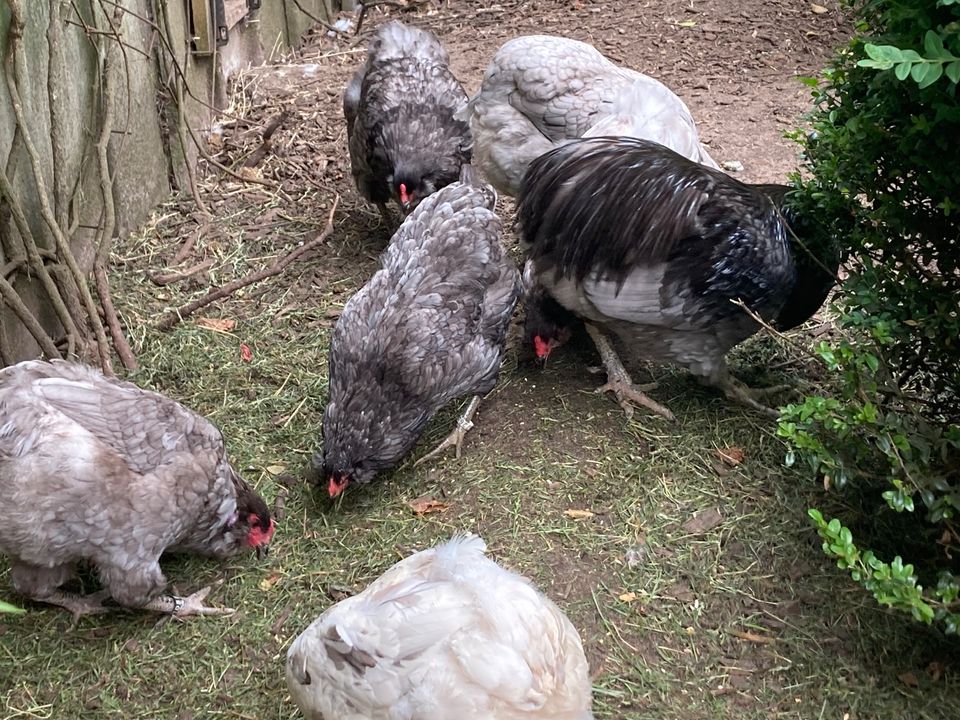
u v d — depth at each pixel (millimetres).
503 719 705
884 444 832
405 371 1094
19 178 1277
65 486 887
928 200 923
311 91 2082
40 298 1328
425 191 1501
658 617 969
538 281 1237
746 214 1105
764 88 2053
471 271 1173
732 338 1174
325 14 2516
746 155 1786
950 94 752
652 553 1032
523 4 2572
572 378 1291
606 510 1086
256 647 963
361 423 1085
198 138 1817
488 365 1190
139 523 932
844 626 947
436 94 1589
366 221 1659
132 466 939
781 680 909
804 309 1196
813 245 1142
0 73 1202
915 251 923
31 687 924
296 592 1019
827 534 798
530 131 1413
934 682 894
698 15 2377
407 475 1159
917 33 736
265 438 1212
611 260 1130
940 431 891
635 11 2432
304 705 799
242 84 2076
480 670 708
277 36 2283
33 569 956
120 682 931
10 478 874
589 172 1147
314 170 1800
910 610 791
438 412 1254
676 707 891
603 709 888
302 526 1097
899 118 842
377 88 1574
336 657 758
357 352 1109
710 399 1242
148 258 1533
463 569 782
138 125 1587
